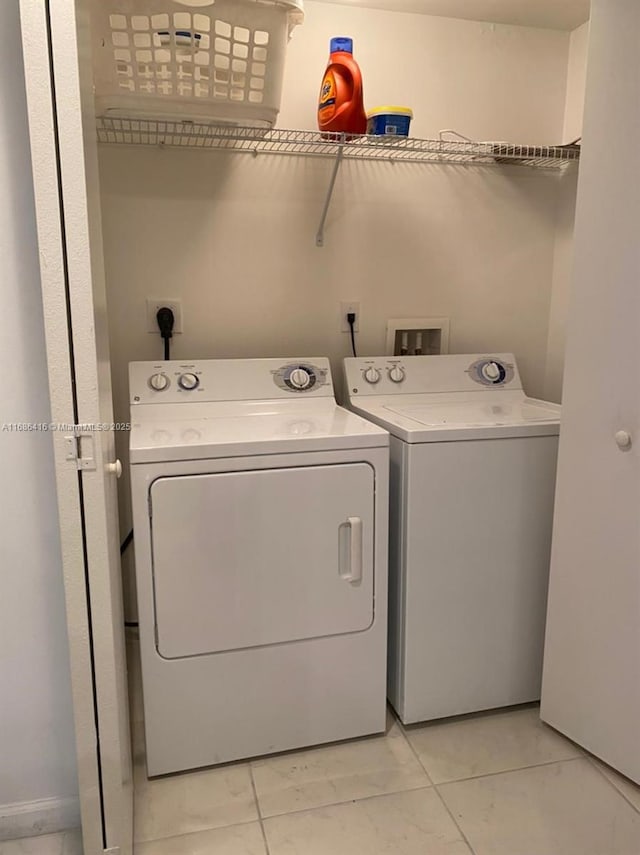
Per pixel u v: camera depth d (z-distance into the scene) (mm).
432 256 2238
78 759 1198
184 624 1519
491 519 1715
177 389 1877
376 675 1705
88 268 1022
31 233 1159
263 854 1369
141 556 1462
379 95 2076
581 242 1512
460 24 2109
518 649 1819
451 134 2148
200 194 1991
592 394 1526
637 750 1521
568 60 2229
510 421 1756
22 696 1354
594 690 1613
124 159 1913
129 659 2082
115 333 2000
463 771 1617
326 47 2010
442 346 2303
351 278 2172
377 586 1659
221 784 1572
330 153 2072
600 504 1539
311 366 2020
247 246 2059
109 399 1389
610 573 1534
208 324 2072
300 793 1542
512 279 2336
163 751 1569
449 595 1719
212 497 1486
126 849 1285
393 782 1579
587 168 1476
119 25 1514
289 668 1622
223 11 1540
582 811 1485
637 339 1406
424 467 1629
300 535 1564
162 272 2004
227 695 1587
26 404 1223
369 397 2051
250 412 1893
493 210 2270
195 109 1645
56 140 974
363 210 2143
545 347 2424
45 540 1289
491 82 2170
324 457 1556
